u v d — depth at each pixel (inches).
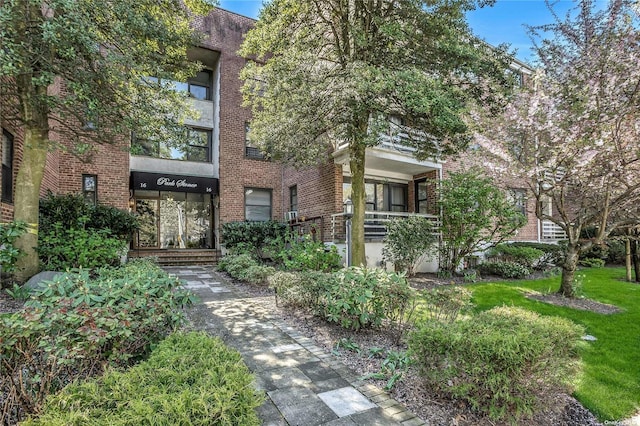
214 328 179.2
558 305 245.6
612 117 218.5
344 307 163.8
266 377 124.3
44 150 225.1
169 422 57.6
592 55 237.8
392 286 169.9
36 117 219.5
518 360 92.5
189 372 74.1
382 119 261.3
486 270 402.3
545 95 246.7
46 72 177.9
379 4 286.7
